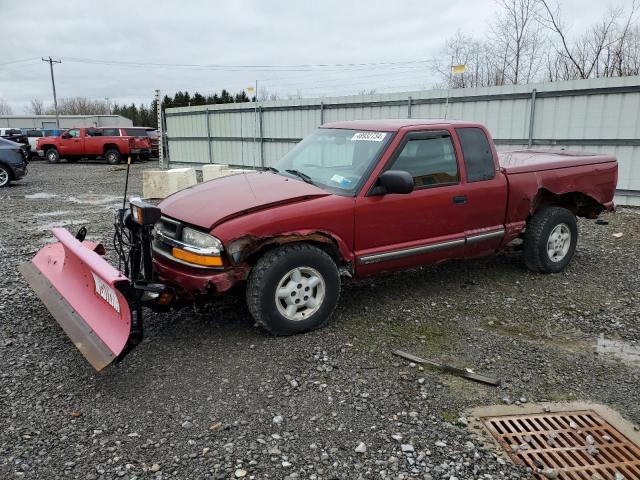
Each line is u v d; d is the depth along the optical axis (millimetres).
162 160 23219
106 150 26359
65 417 3240
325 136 5441
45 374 3766
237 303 5090
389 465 2814
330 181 4758
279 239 4137
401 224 4805
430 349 4219
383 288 5652
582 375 3859
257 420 3209
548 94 11523
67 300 4215
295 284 4297
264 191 4469
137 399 3439
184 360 3963
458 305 5184
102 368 3311
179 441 3008
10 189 15289
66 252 4297
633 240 8039
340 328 4574
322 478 2709
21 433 3074
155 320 4715
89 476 2717
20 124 64062
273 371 3795
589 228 8914
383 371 3834
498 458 2900
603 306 5199
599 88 10820
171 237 4246
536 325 4738
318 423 3182
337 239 4438
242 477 2709
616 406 3471
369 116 15031
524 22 24719
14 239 8148
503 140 12445
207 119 20625
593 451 2973
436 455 2906
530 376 3830
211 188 4734
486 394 3578
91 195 13883
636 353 4219
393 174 4457
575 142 11375
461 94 12930
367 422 3203
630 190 10875
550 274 6188
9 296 5344
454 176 5156
